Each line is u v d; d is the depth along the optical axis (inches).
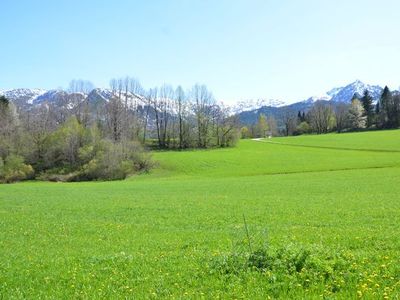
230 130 5413.4
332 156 3973.9
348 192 1689.2
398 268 431.8
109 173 3604.8
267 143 5738.2
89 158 3836.1
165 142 5605.3
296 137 6535.4
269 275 425.7
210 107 5644.7
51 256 685.3
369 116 7608.3
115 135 4694.9
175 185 2481.5
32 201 1734.7
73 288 456.1
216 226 989.8
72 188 2476.6
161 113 5689.0
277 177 2765.7
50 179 3698.3
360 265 441.4
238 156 4308.6
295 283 403.5
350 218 1012.5
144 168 3833.7
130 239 844.6
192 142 5452.8
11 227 1068.5
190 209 1332.4
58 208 1475.1
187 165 3905.0
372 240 655.1
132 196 1868.8
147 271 509.4
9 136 4089.6
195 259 550.9
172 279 460.4
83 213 1327.5
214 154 4532.5
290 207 1286.9
